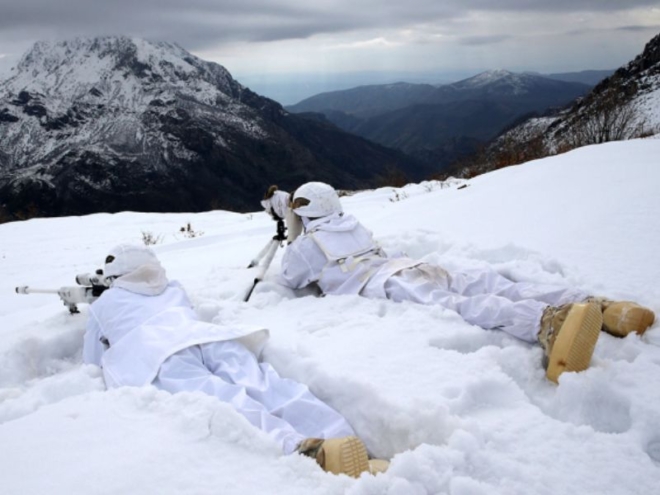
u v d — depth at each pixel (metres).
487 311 3.96
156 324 3.78
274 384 3.23
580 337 3.20
